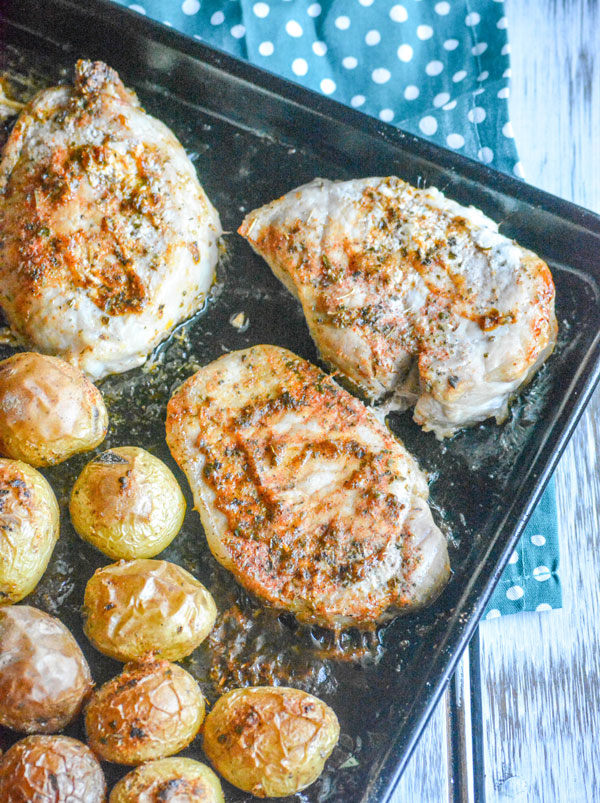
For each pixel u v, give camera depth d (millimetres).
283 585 462
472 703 513
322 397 478
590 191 561
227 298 521
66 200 481
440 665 464
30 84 535
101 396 493
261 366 485
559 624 520
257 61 550
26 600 480
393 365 482
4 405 462
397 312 479
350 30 551
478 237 479
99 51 528
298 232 485
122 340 486
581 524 530
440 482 499
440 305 477
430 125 545
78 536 489
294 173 527
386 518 464
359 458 470
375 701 472
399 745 457
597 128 563
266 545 464
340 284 481
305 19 551
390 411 507
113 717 436
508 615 519
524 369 473
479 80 547
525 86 567
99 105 492
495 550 478
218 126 529
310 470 469
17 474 458
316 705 446
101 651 454
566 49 567
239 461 472
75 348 486
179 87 526
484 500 495
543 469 482
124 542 460
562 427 487
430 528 467
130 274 482
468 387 474
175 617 447
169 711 438
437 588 468
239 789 459
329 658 478
